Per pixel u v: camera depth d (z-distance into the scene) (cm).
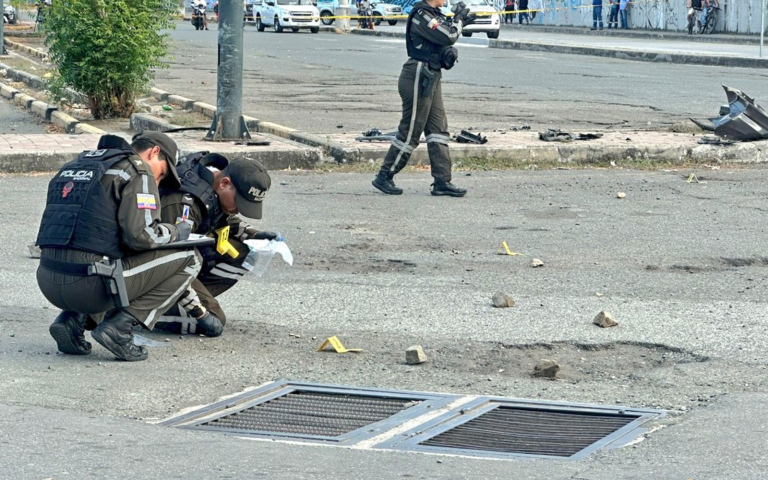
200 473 753
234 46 2395
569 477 755
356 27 9294
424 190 2027
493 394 972
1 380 974
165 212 1083
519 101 3538
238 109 2427
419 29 1892
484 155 2306
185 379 1003
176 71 4697
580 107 3362
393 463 786
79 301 1020
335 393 974
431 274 1405
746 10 7562
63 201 1023
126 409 916
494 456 807
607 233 1647
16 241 1558
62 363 1036
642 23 8544
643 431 862
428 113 1933
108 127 2906
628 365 1055
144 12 3000
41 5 3198
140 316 1046
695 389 977
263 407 938
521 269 1431
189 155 1127
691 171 2281
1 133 2822
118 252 1018
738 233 1647
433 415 912
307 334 1151
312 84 4109
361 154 2306
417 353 1055
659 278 1384
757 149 2420
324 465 778
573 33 8738
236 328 1170
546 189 2034
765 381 994
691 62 5444
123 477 743
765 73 4722
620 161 2361
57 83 3053
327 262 1465
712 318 1201
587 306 1251
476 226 1698
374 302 1270
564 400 952
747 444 820
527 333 1148
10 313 1206
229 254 1151
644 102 3512
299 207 1844
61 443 811
